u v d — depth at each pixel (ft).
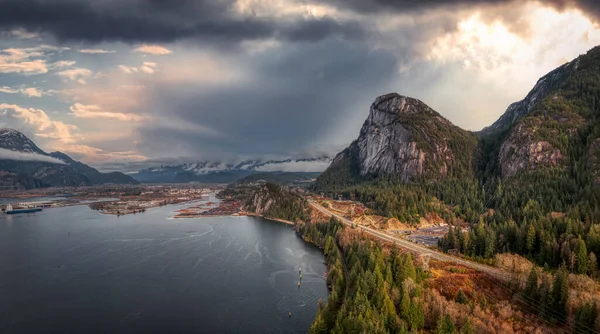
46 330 598.34
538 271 654.53
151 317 641.81
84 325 613.93
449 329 490.90
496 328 515.50
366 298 561.02
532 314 549.13
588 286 586.04
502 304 574.56
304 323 619.26
